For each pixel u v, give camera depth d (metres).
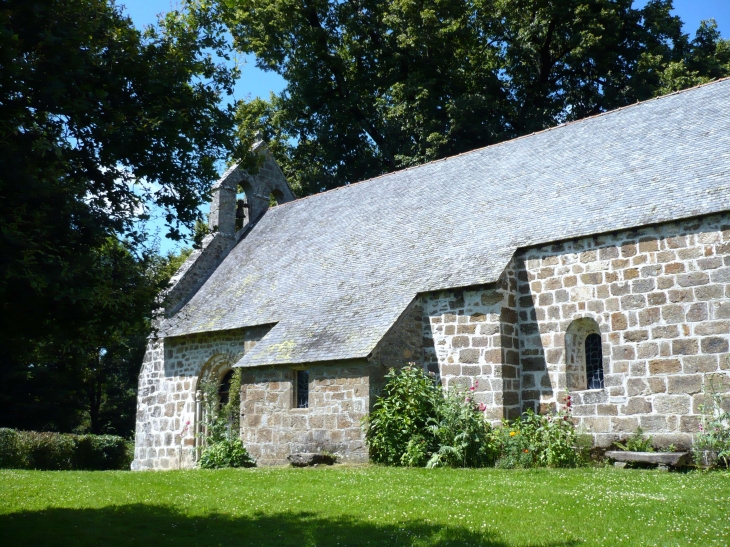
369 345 15.94
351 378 16.14
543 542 8.02
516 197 18.30
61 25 8.36
